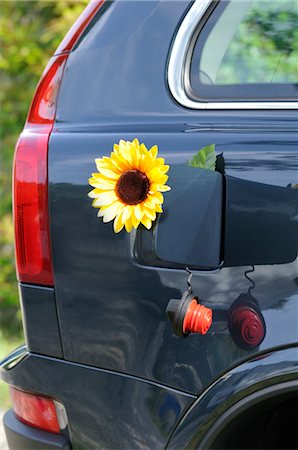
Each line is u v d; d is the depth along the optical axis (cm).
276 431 240
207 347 227
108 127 239
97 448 237
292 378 221
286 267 222
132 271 232
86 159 236
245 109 234
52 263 238
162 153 232
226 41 250
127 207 226
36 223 239
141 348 232
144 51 244
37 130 246
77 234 235
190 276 227
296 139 226
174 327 225
